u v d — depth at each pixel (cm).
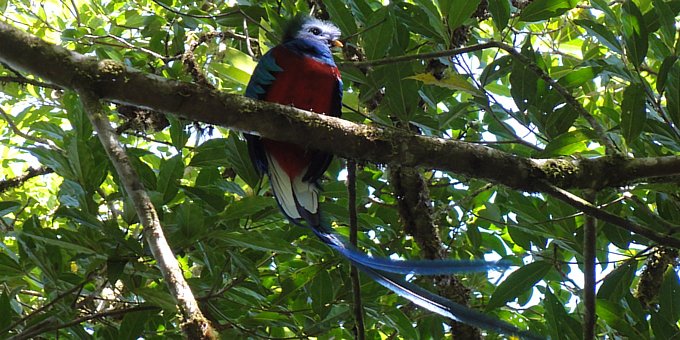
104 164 829
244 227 874
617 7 1183
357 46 1000
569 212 924
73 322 840
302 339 939
